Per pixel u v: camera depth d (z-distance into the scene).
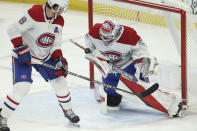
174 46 15.96
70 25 22.66
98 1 14.62
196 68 13.10
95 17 14.79
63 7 10.34
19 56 10.42
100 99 12.30
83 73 16.17
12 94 10.52
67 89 11.20
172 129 11.13
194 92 13.16
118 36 11.48
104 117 11.95
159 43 16.08
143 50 11.65
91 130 11.01
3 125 10.57
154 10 14.43
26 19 10.34
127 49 11.71
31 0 26.31
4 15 24.17
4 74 15.88
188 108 12.41
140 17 14.87
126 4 14.61
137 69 11.98
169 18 13.96
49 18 10.45
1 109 10.81
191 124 11.49
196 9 13.18
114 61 12.12
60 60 11.13
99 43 11.84
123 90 11.71
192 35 12.96
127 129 11.11
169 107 11.95
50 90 14.17
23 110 12.31
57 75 11.01
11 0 26.94
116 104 12.54
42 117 11.83
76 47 19.36
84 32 21.56
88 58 11.99
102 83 11.63
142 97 11.79
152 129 11.12
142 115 12.16
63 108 11.34
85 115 12.07
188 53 12.96
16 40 10.34
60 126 11.23
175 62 14.86
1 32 21.36
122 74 11.71
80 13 24.75
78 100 13.28
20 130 10.94
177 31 14.04
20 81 10.54
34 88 14.38
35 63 10.95
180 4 12.01
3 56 18.02
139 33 15.91
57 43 11.07
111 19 11.44
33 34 10.59
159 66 14.45
